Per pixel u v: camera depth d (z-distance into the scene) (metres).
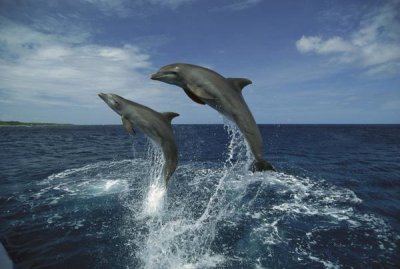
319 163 16.91
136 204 9.13
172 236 6.99
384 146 29.08
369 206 8.86
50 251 6.29
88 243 6.63
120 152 23.27
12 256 6.10
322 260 5.89
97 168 15.16
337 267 5.64
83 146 29.84
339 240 6.69
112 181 11.93
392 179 12.44
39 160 18.84
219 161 17.14
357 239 6.73
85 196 9.92
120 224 7.66
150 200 9.45
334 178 12.54
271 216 8.09
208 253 6.21
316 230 7.20
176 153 7.09
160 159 10.60
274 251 6.24
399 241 6.63
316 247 6.39
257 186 10.95
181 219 7.99
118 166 15.71
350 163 17.00
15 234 7.07
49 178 12.82
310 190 10.50
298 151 23.70
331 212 8.38
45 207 8.88
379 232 7.08
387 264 5.73
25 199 9.62
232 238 6.86
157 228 7.44
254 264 5.78
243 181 11.66
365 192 10.35
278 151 23.61
